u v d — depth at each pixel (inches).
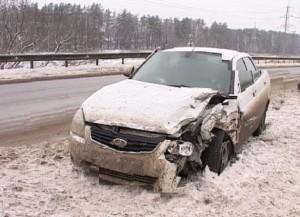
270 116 387.9
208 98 200.2
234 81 230.1
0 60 735.7
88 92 525.0
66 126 327.6
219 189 188.4
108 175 181.2
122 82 228.2
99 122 178.4
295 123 356.5
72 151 187.9
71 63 1050.1
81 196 174.4
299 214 173.8
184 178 192.2
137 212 163.2
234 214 168.2
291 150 268.8
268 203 181.8
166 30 4320.9
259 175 215.8
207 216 164.1
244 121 235.3
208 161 201.2
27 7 1402.6
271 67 1433.3
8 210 156.5
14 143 262.4
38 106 409.7
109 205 167.9
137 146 172.2
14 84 567.2
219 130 204.8
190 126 181.2
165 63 247.9
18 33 1295.5
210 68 239.0
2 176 190.7
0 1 1314.0
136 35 3998.5
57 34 1546.5
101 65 991.0
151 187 180.1
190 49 261.0
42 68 834.8
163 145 170.9
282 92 629.9
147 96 196.2
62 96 482.0
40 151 237.6
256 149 266.7
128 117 177.3
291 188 201.3
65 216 156.0
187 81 229.3
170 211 165.5
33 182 185.9
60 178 192.2
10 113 366.3
